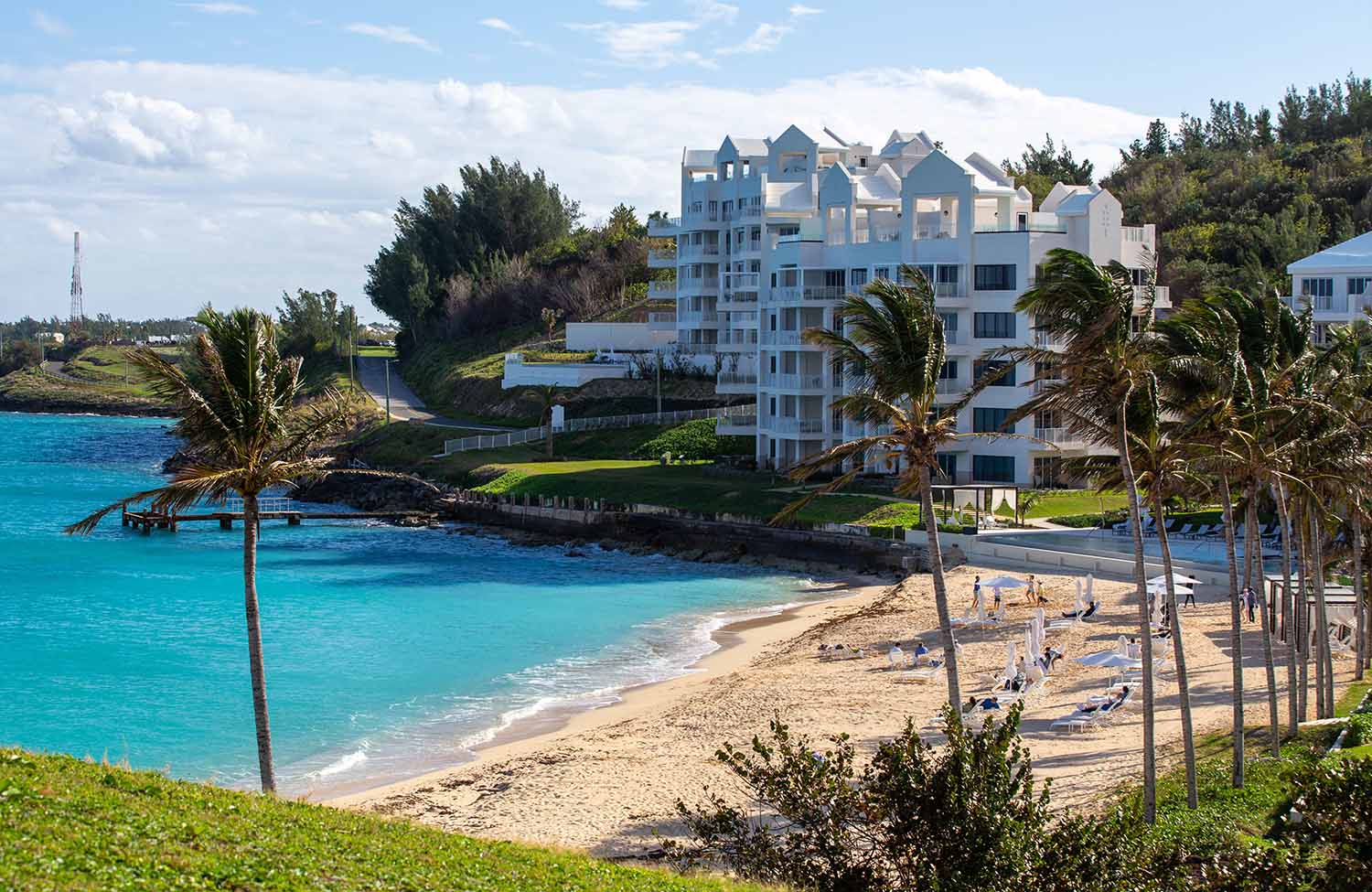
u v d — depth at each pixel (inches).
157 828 1023.0
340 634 2854.3
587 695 2333.9
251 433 1440.7
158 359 1406.3
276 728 2132.1
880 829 1107.3
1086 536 3316.9
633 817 1599.4
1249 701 1959.9
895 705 2069.4
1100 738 1827.0
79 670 2514.8
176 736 2082.9
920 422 1507.1
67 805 1032.2
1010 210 3993.6
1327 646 1847.9
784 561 3659.0
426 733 2105.1
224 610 3132.4
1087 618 2603.3
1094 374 1455.5
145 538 4392.2
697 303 5974.4
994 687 2119.8
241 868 971.3
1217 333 1636.3
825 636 2696.9
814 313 4205.2
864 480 3996.1
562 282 7849.4
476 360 7411.4
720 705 2142.0
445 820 1619.1
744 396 5428.2
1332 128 7706.7
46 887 850.1
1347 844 1064.8
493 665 2566.4
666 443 5093.5
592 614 3070.9
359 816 1219.9
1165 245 5649.6
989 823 1054.4
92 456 7288.4
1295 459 1718.8
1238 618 1496.1
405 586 3464.6
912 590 3058.6
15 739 2052.2
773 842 1226.0
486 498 4601.4
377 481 5147.6
